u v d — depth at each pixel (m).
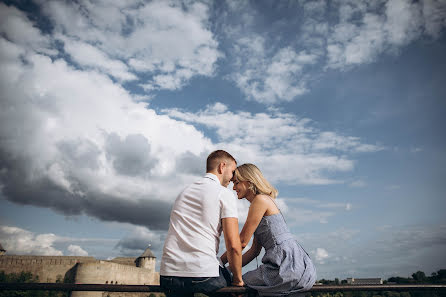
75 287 2.85
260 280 3.17
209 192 3.06
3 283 2.89
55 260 88.75
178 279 2.86
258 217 3.30
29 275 85.81
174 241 3.02
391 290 2.92
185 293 2.91
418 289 2.99
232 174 3.54
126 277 90.12
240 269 2.99
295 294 3.08
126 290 2.87
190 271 2.84
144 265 106.19
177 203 3.19
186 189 3.23
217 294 3.18
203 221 2.98
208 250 2.94
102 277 81.81
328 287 3.12
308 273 3.08
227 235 2.95
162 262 3.04
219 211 3.03
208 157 3.54
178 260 2.89
